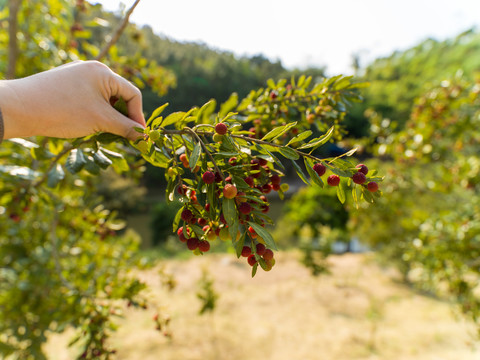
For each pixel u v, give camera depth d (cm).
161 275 354
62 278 255
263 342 773
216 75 3509
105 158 119
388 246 1025
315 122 159
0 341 307
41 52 287
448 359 678
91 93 96
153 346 721
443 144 479
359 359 702
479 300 402
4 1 297
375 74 5003
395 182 532
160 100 2861
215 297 833
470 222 389
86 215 317
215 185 87
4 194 200
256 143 92
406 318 896
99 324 232
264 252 82
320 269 1187
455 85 437
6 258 330
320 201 1510
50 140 163
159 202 2147
